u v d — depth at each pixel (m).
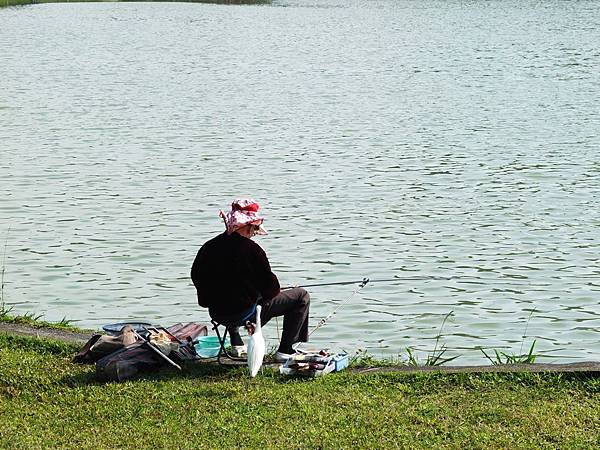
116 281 21.66
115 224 26.77
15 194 30.50
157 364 11.95
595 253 23.83
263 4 148.12
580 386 11.16
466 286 21.23
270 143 40.84
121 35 103.25
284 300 12.27
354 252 23.97
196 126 46.00
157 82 65.75
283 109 52.03
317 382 11.52
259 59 81.25
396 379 11.52
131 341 12.21
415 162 36.31
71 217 27.53
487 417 10.37
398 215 27.75
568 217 27.48
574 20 117.50
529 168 34.88
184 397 11.05
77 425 10.41
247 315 11.92
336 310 19.52
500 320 19.06
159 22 118.50
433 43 93.44
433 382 11.41
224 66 75.94
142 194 30.64
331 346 17.56
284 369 11.75
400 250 24.12
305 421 10.33
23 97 57.50
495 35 100.75
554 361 16.88
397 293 20.70
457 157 37.34
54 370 11.94
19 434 10.19
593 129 44.22
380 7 141.75
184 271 22.45
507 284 21.39
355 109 52.00
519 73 69.12
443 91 59.75
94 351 12.19
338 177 33.34
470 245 24.56
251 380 11.61
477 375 11.51
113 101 55.69
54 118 48.66
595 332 18.41
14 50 87.94
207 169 35.00
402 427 10.16
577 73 68.56
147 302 20.25
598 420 10.28
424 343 17.77
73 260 23.22
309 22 118.81
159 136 42.94
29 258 23.34
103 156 37.75
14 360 12.10
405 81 65.44
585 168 34.84
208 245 12.06
